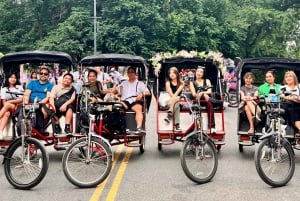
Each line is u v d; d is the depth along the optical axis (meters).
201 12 41.88
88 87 9.80
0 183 7.62
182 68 11.91
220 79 11.13
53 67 12.06
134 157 9.74
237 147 10.85
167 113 9.95
